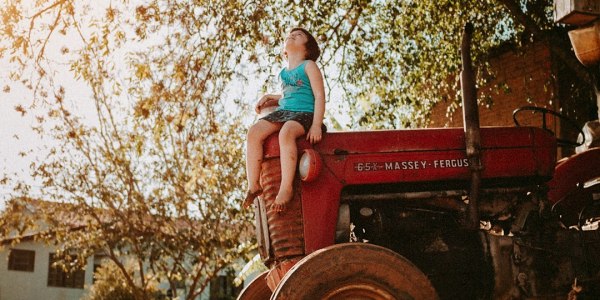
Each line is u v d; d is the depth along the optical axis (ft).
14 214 63.57
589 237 16.85
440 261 15.99
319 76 15.93
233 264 69.62
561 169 19.84
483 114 53.83
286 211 15.15
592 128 25.96
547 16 41.73
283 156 15.05
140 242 65.82
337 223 15.42
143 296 66.90
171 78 30.76
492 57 49.08
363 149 15.70
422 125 43.29
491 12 41.27
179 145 32.94
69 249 69.92
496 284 15.83
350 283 13.71
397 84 41.11
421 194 16.14
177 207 60.44
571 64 35.78
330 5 34.40
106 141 60.85
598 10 23.57
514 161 16.63
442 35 41.24
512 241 16.16
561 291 16.33
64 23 30.27
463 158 16.24
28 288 107.45
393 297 13.85
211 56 31.17
